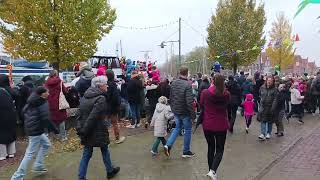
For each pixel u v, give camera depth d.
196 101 14.68
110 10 21.89
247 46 36.81
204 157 9.80
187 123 9.66
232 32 36.66
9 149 9.94
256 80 18.64
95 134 7.62
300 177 8.24
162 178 8.02
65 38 18.89
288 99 17.39
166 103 10.12
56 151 10.44
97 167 8.89
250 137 12.85
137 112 14.12
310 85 19.78
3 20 19.36
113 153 10.25
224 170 8.70
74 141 11.46
